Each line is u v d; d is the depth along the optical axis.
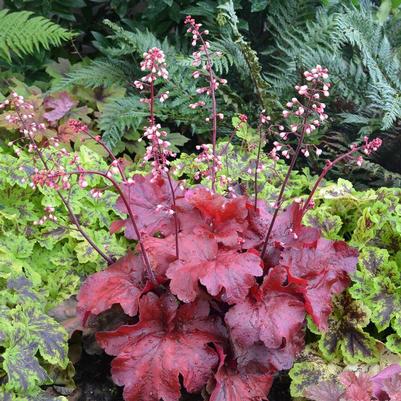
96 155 1.31
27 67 1.73
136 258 1.12
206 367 1.05
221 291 1.09
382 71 1.51
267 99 1.48
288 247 1.13
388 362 1.13
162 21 1.71
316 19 1.64
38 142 1.37
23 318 1.07
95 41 1.75
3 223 1.20
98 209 1.27
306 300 1.07
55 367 1.10
